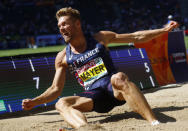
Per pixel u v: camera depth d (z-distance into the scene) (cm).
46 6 3338
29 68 433
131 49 548
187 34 2486
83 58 301
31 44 2383
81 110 299
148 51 566
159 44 581
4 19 3059
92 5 3541
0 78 403
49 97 305
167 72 585
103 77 305
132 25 3250
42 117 368
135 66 538
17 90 412
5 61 414
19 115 393
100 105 308
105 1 3659
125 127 269
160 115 324
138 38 296
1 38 2394
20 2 3331
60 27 294
